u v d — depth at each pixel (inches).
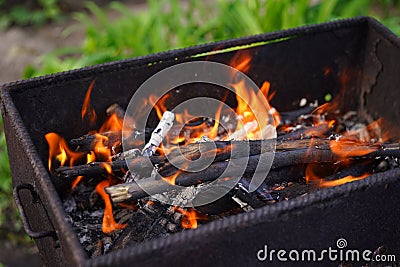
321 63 91.7
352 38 90.2
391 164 78.8
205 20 138.6
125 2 182.5
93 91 80.6
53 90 77.5
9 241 107.6
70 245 51.3
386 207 60.9
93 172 72.2
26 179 72.0
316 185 70.9
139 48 124.5
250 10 130.0
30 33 171.5
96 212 80.0
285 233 56.4
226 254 54.7
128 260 49.9
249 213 53.8
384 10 156.4
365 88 92.6
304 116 91.5
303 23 127.2
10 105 69.9
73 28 157.6
